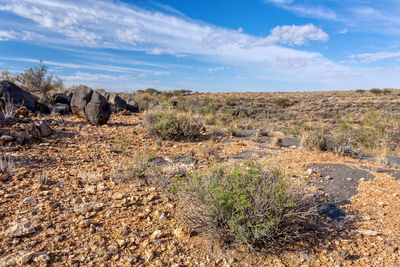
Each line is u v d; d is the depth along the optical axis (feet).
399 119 45.65
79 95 32.68
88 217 10.84
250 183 9.95
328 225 10.95
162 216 11.19
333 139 26.37
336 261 8.61
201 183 10.66
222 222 9.74
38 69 45.14
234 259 8.69
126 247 9.09
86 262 8.18
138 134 27.99
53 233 9.57
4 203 11.51
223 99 146.72
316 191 14.62
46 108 35.19
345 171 18.29
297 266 8.41
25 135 21.84
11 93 31.45
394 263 8.49
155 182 14.87
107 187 14.03
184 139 27.71
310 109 110.42
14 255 8.17
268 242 9.41
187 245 9.39
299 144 28.17
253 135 34.76
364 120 45.44
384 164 20.13
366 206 12.78
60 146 21.27
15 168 15.64
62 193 12.90
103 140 24.34
